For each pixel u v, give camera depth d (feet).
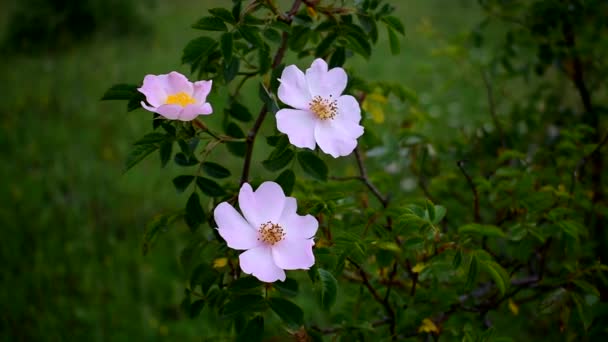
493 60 2.67
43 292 3.46
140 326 3.28
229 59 1.74
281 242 1.67
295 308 1.66
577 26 2.47
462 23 8.54
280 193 1.71
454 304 2.10
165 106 1.65
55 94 6.33
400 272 2.19
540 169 2.28
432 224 1.78
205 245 1.87
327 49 1.92
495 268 1.79
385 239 1.84
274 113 1.74
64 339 3.17
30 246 3.78
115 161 4.95
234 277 1.83
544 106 2.78
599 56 2.59
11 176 4.58
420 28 3.20
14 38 8.32
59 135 5.35
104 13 8.73
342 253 1.75
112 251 3.80
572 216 2.04
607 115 2.59
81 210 4.19
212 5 10.77
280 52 1.89
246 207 1.70
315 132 1.74
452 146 2.58
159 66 7.31
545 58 2.50
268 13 1.83
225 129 1.99
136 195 4.41
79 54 8.05
